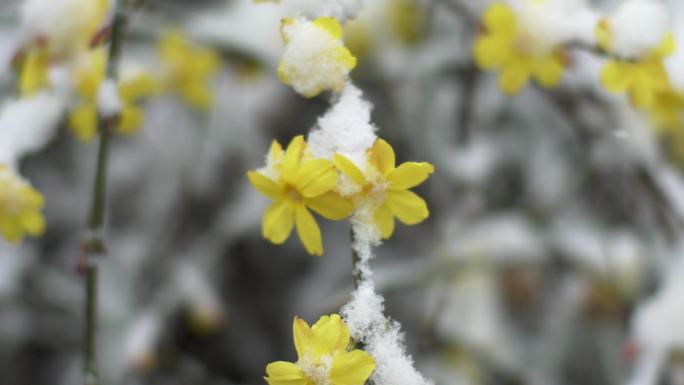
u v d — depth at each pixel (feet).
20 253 2.22
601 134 1.94
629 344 1.65
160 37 2.10
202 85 2.11
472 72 2.15
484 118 2.22
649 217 2.06
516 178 2.29
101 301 2.20
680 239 1.90
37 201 1.43
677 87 1.47
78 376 2.29
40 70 1.47
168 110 2.43
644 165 1.91
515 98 2.21
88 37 1.46
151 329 2.08
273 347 2.36
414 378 1.10
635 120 1.91
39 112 1.57
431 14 2.15
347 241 2.34
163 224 2.35
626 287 2.05
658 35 1.36
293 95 2.37
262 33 2.05
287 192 1.13
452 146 2.23
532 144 2.27
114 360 2.12
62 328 2.35
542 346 2.13
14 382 2.33
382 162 1.12
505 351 2.08
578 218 2.20
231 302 2.39
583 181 2.16
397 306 2.27
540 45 1.45
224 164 2.41
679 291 1.66
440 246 2.12
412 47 2.16
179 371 2.14
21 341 2.32
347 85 1.18
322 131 1.16
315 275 2.31
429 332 2.09
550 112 2.23
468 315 2.10
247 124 2.36
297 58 1.16
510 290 2.12
